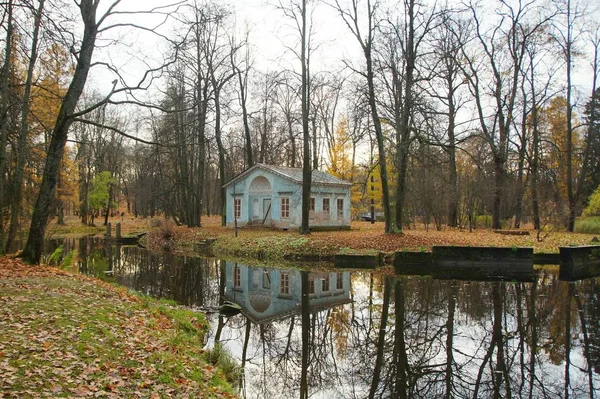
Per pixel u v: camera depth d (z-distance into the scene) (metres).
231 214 41.53
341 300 17.62
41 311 9.00
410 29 26.58
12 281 11.45
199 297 17.98
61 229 48.47
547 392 9.20
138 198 67.62
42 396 5.39
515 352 11.60
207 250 32.28
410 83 26.27
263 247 28.67
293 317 15.24
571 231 34.03
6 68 16.28
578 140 45.38
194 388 7.18
